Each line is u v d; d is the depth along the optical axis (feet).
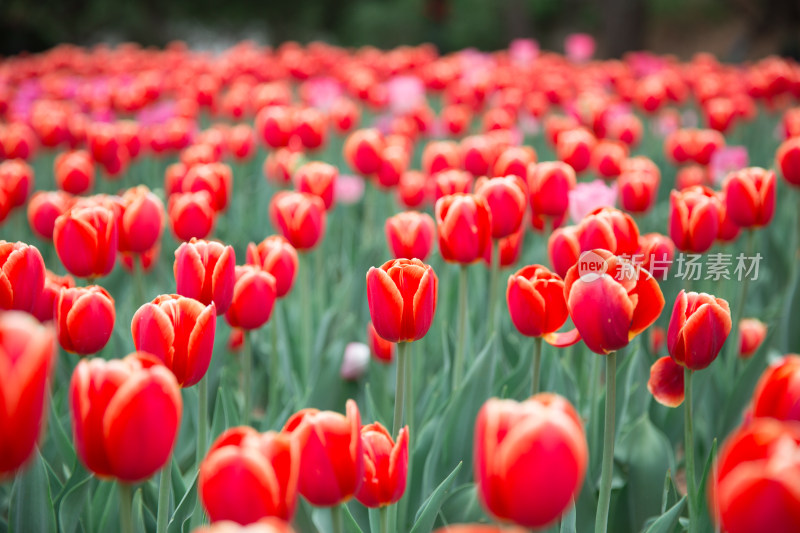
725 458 3.37
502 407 3.42
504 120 9.88
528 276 4.44
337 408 5.55
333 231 8.79
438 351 6.03
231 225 9.24
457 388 5.05
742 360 5.83
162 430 3.52
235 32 47.57
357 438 3.71
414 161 11.77
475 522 4.72
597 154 7.67
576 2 55.11
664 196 11.15
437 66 14.98
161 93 13.65
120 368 3.54
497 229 5.06
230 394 5.10
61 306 4.29
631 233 4.50
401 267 4.22
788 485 3.24
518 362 5.61
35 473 4.31
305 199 5.41
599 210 4.55
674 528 4.69
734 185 5.12
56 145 9.36
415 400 5.53
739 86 13.16
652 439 4.97
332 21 52.85
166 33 43.80
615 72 15.76
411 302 4.23
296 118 8.18
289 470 3.50
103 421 3.52
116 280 6.82
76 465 4.63
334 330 6.29
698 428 5.77
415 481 4.91
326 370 5.51
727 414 5.44
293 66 15.49
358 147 7.14
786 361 3.62
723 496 3.32
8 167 6.20
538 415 3.35
